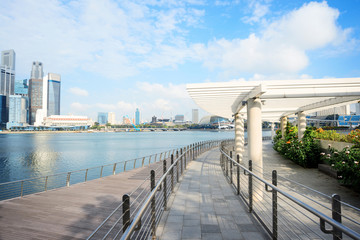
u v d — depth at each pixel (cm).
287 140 1478
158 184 376
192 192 635
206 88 691
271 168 1151
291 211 541
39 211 634
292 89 667
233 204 529
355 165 665
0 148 6131
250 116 695
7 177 2652
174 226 411
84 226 536
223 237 365
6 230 521
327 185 802
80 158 4025
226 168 848
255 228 398
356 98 827
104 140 10369
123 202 263
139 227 286
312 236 407
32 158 4094
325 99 977
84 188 867
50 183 2397
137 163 3481
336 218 224
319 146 1151
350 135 912
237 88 680
